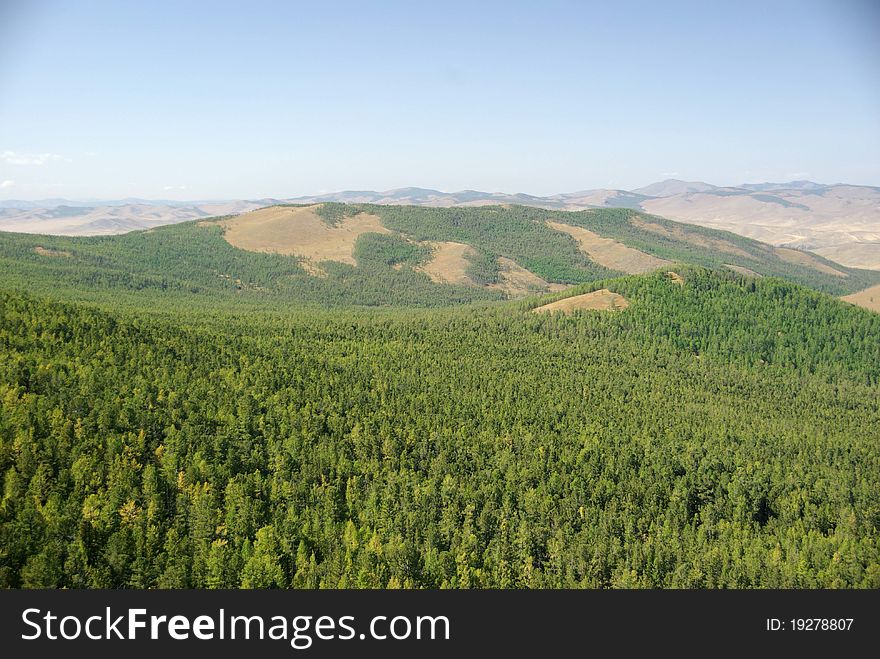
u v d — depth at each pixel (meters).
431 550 120.62
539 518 137.88
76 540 109.44
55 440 132.38
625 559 126.69
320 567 113.62
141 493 126.88
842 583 118.25
